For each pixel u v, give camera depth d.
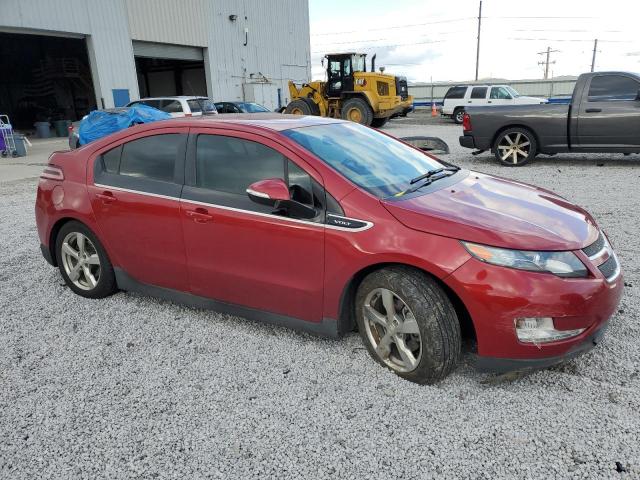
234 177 3.38
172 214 3.58
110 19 24.28
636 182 8.38
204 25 30.44
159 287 3.89
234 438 2.56
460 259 2.68
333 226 2.98
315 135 3.50
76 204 4.08
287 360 3.26
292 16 39.41
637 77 9.40
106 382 3.09
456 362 2.87
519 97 24.70
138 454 2.47
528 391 2.85
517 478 2.25
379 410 2.74
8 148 16.67
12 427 2.70
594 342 2.80
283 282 3.22
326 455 2.43
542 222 2.95
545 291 2.59
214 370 3.17
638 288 4.15
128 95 25.44
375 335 3.13
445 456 2.39
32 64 33.41
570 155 11.90
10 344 3.59
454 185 3.46
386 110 21.80
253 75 35.38
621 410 2.66
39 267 5.23
